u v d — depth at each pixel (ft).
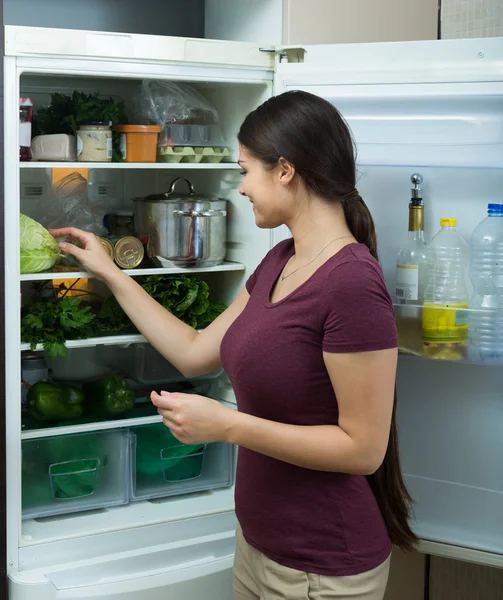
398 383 6.98
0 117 5.65
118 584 6.26
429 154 6.20
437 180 6.59
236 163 6.93
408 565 7.88
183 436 4.64
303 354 4.59
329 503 4.77
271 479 4.86
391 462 5.13
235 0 7.21
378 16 7.12
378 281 4.47
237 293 7.27
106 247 6.41
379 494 5.17
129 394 6.82
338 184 4.72
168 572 6.46
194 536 6.85
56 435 6.58
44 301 6.80
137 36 6.03
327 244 4.73
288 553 4.83
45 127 6.51
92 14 7.35
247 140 4.78
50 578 6.11
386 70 6.13
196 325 6.90
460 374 6.76
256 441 4.57
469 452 6.81
